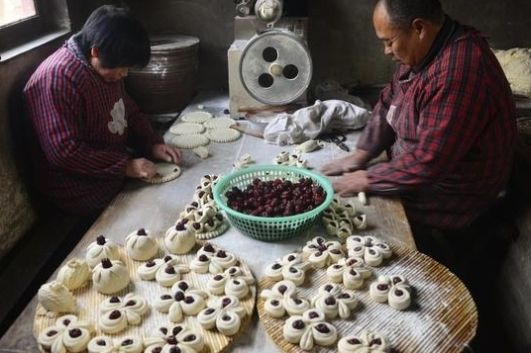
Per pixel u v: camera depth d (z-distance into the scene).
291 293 1.10
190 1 2.66
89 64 1.63
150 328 1.04
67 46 1.65
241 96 2.27
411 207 1.76
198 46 2.62
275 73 2.09
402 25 1.45
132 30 1.52
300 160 1.79
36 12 2.12
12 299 1.55
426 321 1.06
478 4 2.61
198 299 1.08
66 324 1.02
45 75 1.59
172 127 2.17
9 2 1.92
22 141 1.87
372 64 2.79
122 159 1.70
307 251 1.27
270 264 1.24
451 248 2.28
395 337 1.02
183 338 0.98
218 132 2.10
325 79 2.83
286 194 1.42
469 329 1.04
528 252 1.78
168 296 1.10
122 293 1.14
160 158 1.87
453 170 1.65
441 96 1.46
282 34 2.02
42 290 1.05
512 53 2.57
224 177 1.50
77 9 2.30
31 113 1.63
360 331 1.03
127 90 2.47
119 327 1.02
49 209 2.03
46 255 1.76
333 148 1.97
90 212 1.77
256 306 1.11
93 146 1.77
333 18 2.68
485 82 1.45
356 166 1.79
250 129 2.14
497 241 2.05
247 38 2.29
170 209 1.52
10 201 1.79
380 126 1.84
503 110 1.54
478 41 1.49
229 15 2.68
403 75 1.69
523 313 1.75
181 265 1.22
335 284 1.15
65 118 1.60
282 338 1.01
